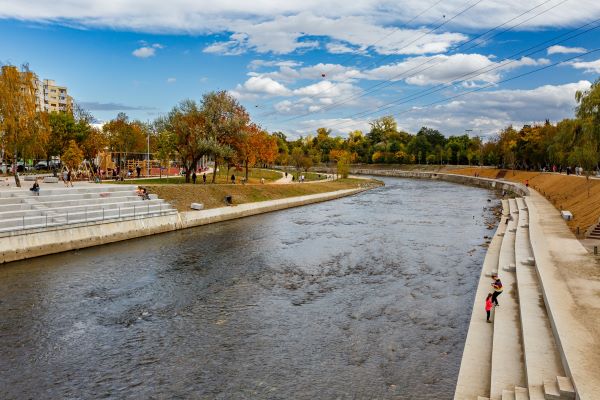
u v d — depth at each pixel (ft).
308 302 94.79
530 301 79.46
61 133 287.69
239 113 276.21
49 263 124.26
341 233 176.24
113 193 182.50
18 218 134.62
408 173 649.61
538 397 49.16
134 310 90.12
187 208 203.51
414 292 100.48
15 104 171.42
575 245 120.78
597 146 200.13
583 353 54.54
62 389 61.21
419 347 72.74
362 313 87.97
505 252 126.82
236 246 150.92
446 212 240.73
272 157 346.74
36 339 76.38
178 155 312.29
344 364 67.56
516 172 436.76
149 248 146.41
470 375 60.23
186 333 79.20
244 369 66.44
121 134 357.82
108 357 70.23
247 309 90.89
